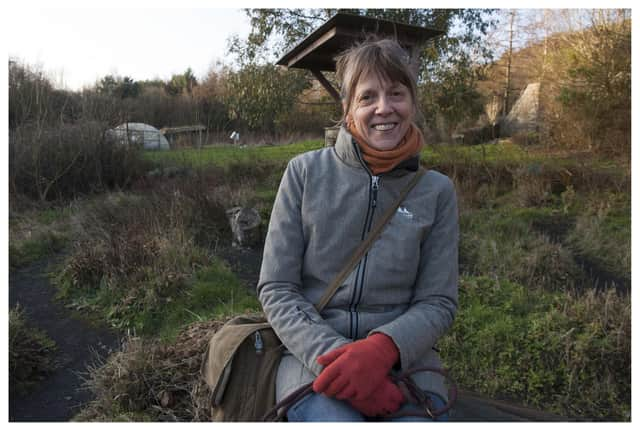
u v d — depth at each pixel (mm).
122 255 4145
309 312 1582
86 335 3441
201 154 10203
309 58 5172
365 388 1365
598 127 8211
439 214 1735
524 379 2857
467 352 3070
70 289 4086
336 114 9797
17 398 2723
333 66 5523
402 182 1720
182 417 2258
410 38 4305
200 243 5180
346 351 1423
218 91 18781
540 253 4352
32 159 7082
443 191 1750
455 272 1705
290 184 1738
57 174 7121
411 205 1698
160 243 4410
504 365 2945
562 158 7656
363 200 1668
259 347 1612
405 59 1711
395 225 1662
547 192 6418
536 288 3922
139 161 8258
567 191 6254
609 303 3254
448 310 1638
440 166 7207
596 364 2861
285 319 1554
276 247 1683
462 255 4734
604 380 2775
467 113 8656
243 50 8273
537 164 6977
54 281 4309
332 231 1670
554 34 9617
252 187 7168
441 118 8383
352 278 1631
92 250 4375
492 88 13328
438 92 7855
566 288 3984
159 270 4000
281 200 1733
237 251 5094
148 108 18672
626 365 2844
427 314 1581
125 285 3912
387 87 1677
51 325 3582
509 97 12797
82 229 5250
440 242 1707
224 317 3062
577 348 2895
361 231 1666
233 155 9172
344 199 1675
